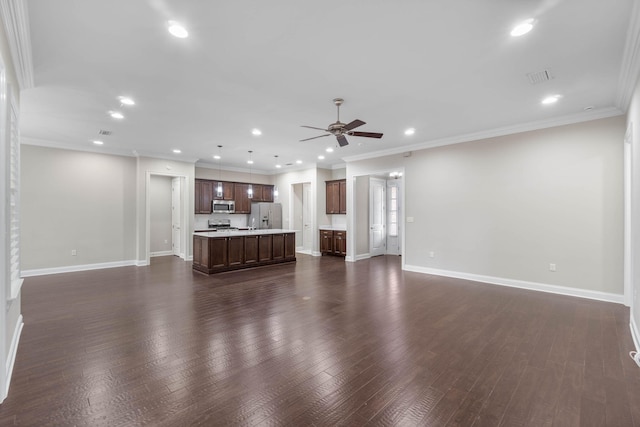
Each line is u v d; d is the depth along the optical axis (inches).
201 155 294.5
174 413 75.4
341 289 194.9
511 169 199.2
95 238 259.3
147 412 75.7
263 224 365.4
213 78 127.3
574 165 176.4
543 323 135.1
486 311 151.3
